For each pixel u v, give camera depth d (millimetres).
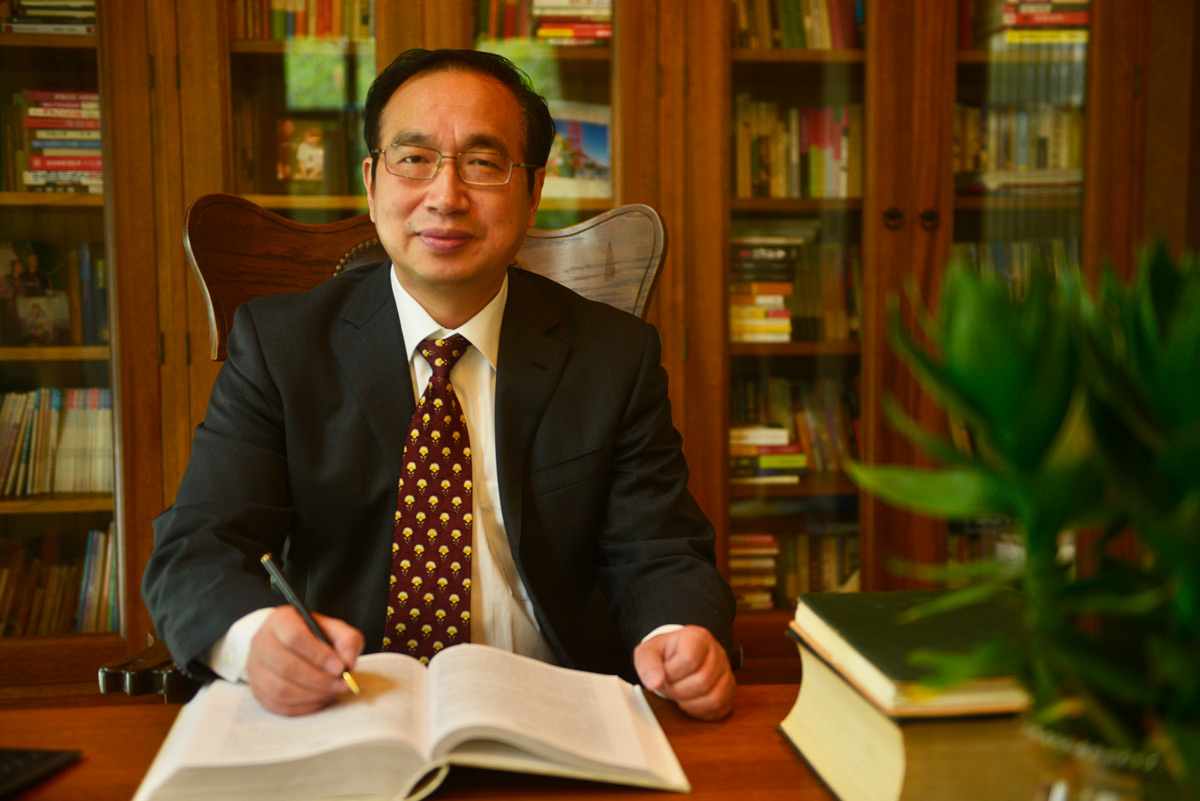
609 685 838
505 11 2193
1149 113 2371
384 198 1128
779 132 2266
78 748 753
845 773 670
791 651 2297
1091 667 418
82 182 2102
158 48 2057
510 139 1145
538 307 1235
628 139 2191
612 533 1164
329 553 1125
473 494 1137
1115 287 469
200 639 829
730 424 2289
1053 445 417
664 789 686
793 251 2289
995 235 2324
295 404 1124
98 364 2133
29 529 2125
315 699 715
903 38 2242
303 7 2154
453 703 711
